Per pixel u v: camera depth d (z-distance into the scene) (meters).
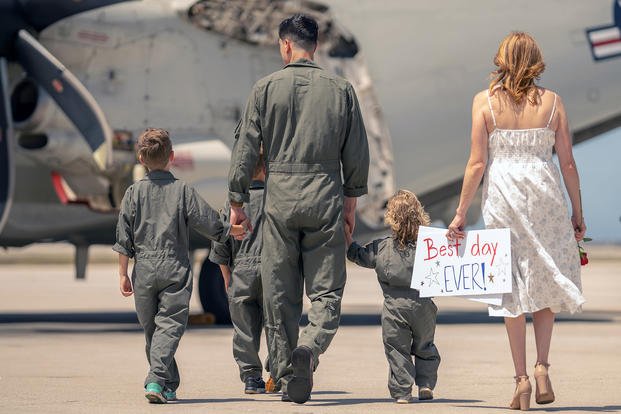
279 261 20.41
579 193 19.83
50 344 37.69
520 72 19.58
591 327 49.97
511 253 19.33
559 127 19.77
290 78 20.36
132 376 26.52
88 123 43.94
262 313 22.64
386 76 52.78
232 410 19.33
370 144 52.12
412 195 20.91
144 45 47.75
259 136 20.47
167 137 21.05
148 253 20.75
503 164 19.62
